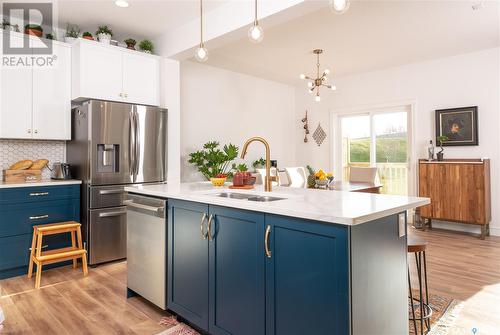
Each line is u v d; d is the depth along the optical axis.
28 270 3.20
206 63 5.41
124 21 3.71
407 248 1.90
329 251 1.43
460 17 3.60
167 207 2.30
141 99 3.96
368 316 1.51
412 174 5.49
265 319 1.69
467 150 4.95
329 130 6.61
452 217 4.70
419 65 5.39
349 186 3.99
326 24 3.76
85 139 3.47
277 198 2.21
